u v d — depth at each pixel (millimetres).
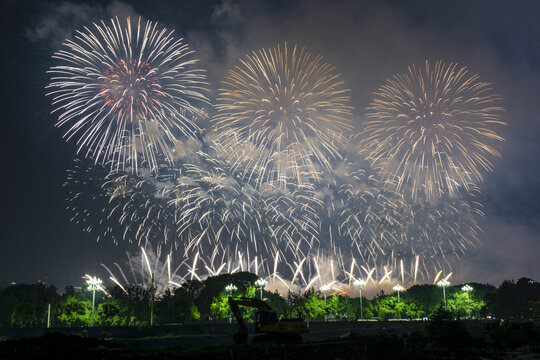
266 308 43094
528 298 119250
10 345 32750
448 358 40594
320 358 31953
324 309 112312
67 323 95125
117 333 71750
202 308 106438
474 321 80062
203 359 24781
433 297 127375
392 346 40156
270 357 28172
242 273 114062
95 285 91938
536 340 47625
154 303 97625
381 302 123938
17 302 92562
